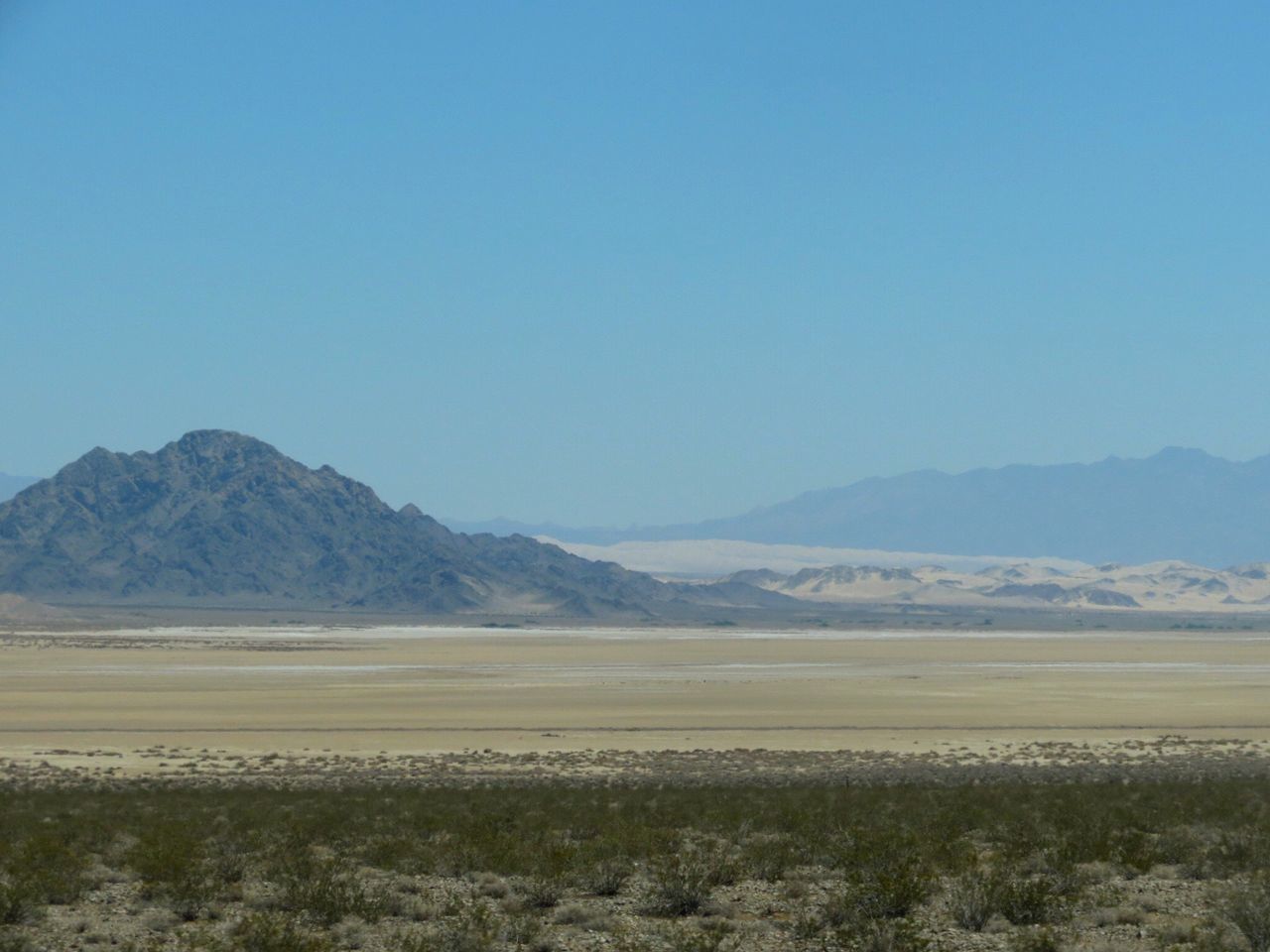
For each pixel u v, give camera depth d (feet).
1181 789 245.24
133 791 260.62
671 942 105.40
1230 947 101.19
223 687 586.45
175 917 115.75
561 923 114.73
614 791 253.65
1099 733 415.64
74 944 106.11
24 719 447.42
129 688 577.84
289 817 197.98
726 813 199.00
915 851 145.38
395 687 589.73
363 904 116.67
